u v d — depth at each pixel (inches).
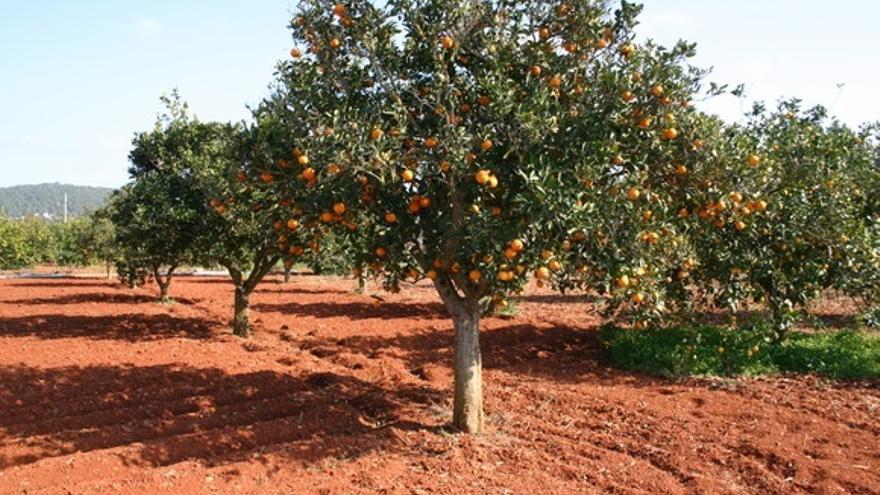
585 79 249.0
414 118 260.8
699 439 286.7
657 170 256.4
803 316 429.1
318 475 239.3
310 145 230.2
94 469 239.0
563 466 251.8
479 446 269.6
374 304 742.5
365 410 324.8
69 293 895.1
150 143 537.0
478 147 236.1
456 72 266.5
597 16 242.1
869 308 409.4
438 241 258.7
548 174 212.7
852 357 416.5
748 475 249.6
